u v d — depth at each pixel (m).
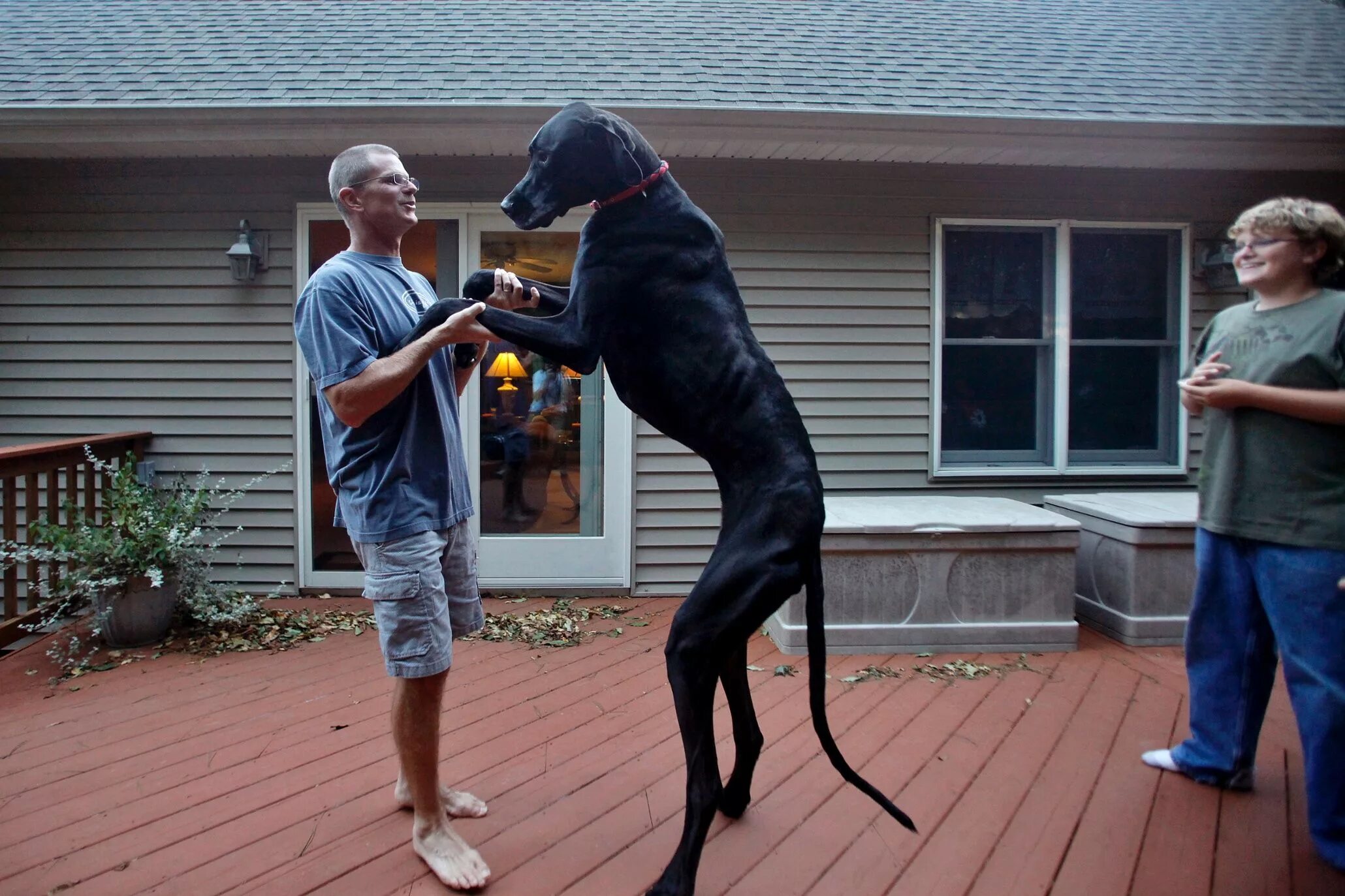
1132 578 3.51
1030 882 1.86
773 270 4.24
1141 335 4.50
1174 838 2.04
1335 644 1.88
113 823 2.08
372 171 1.89
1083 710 2.83
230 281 4.12
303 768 2.40
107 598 3.45
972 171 4.29
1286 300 1.99
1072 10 5.74
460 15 5.06
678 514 4.28
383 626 1.84
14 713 2.81
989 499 4.00
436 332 1.66
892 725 2.71
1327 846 1.91
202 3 5.26
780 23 5.10
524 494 4.27
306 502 4.20
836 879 1.86
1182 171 4.36
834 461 4.34
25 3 5.22
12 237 4.11
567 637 3.64
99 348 4.14
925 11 5.53
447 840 1.89
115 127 3.70
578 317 1.63
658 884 1.67
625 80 4.04
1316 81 4.49
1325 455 1.90
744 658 2.04
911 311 4.32
